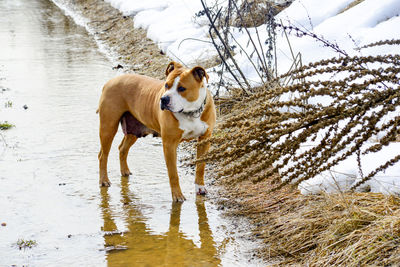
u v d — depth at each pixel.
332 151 3.61
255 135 3.70
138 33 13.41
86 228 4.67
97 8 18.77
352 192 4.29
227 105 7.39
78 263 4.05
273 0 9.74
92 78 10.51
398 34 6.37
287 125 3.73
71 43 14.23
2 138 7.11
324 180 4.55
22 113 8.27
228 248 4.24
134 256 4.15
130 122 5.83
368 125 3.46
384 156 4.46
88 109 8.50
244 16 9.59
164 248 4.28
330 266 3.61
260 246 4.21
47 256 4.17
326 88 3.65
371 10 7.30
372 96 3.49
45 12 19.86
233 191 5.35
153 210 5.06
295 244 4.06
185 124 5.08
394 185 4.08
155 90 5.43
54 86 9.93
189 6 12.82
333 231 3.89
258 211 4.81
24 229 4.64
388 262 3.41
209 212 4.98
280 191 5.00
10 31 15.87
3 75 10.79
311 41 7.49
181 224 4.73
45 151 6.67
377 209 3.95
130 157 6.63
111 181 5.83
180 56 9.96
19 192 5.45
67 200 5.29
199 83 4.96
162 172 6.11
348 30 7.20
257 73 7.71
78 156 6.54
